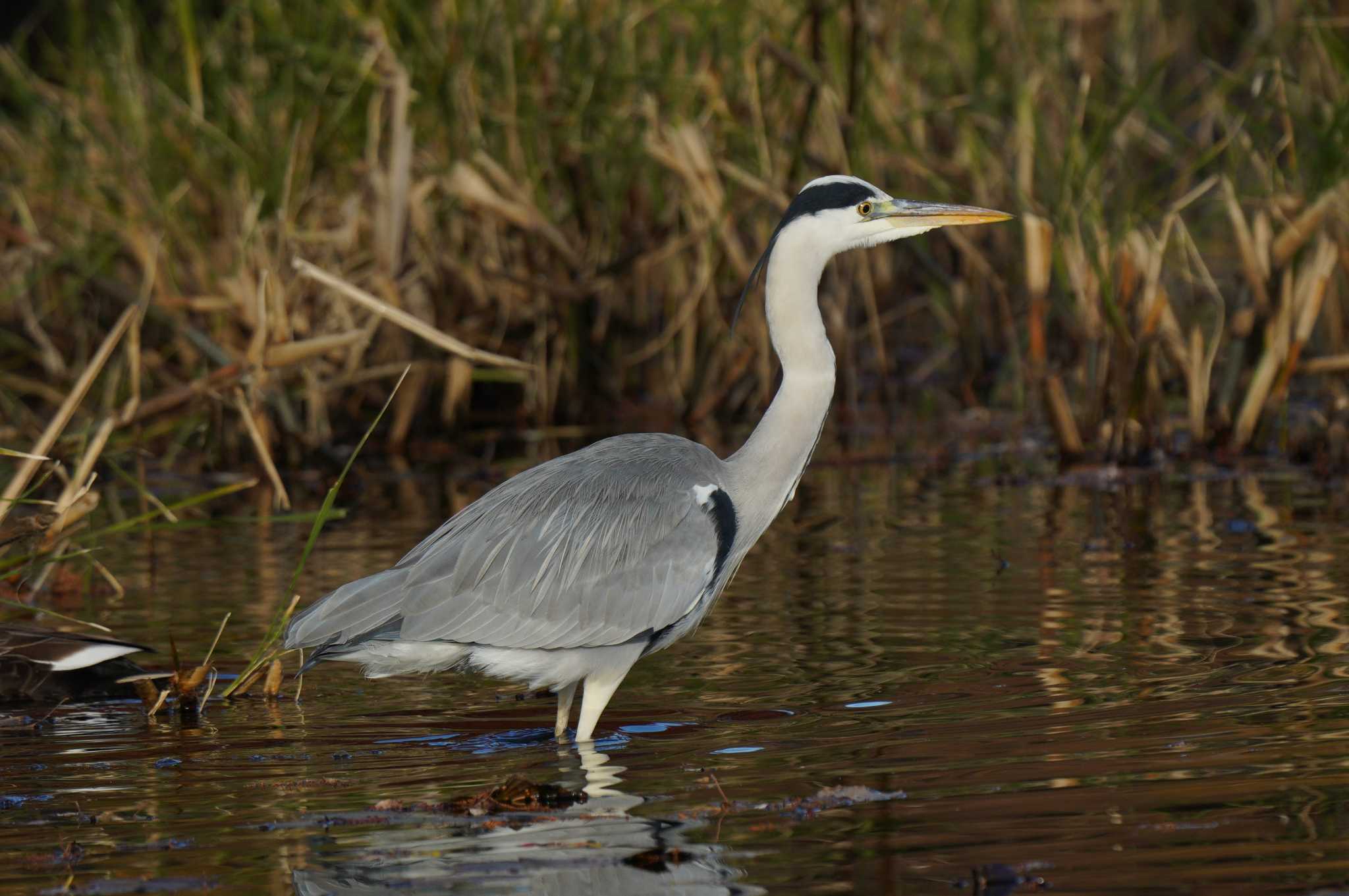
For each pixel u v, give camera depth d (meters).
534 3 18.66
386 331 18.98
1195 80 23.73
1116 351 16.08
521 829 6.61
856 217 9.33
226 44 19.30
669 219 19.30
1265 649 9.05
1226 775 6.88
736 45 18.52
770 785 7.07
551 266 19.20
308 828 6.70
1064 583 11.09
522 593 8.33
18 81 19.94
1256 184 18.69
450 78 18.16
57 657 9.26
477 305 19.27
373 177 17.23
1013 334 19.19
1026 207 17.72
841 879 5.93
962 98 19.03
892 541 12.97
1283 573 11.05
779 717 8.26
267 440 17.12
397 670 8.52
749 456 9.23
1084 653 9.19
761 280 19.03
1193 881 5.77
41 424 18.02
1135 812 6.48
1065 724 7.80
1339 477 15.00
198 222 18.98
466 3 18.27
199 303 16.78
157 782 7.45
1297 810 6.42
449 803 6.98
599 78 18.47
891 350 22.66
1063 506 14.20
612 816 6.75
